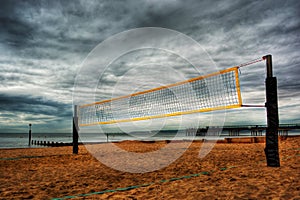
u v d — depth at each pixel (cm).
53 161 636
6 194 302
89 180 383
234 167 454
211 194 269
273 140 437
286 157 562
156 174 421
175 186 319
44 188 333
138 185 339
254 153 712
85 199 273
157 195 277
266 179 330
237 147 969
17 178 409
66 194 299
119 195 285
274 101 439
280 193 258
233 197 252
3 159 694
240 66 475
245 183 313
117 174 432
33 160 667
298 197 241
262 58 454
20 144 2878
